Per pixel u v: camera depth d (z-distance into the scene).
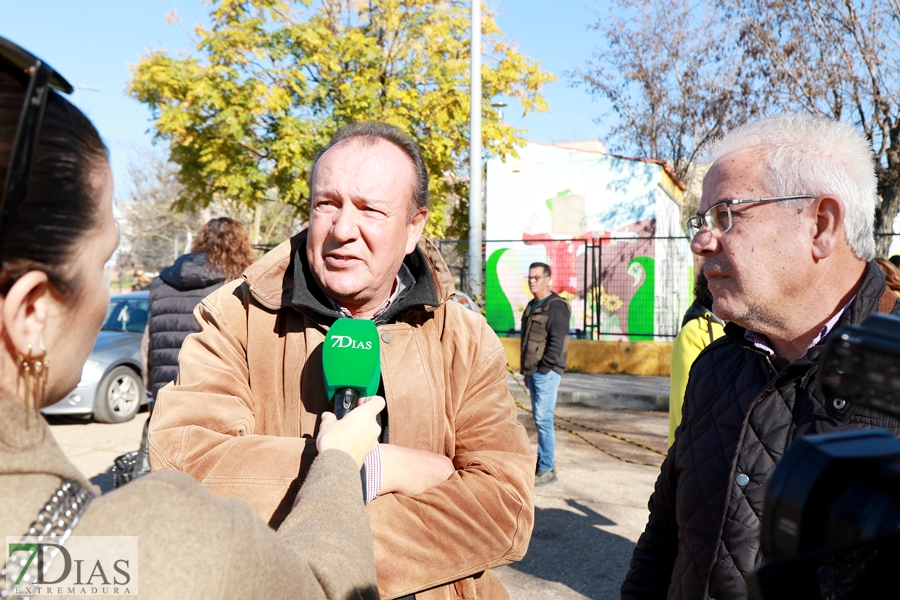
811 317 1.49
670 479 1.76
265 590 0.84
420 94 13.77
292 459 1.51
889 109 14.10
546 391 6.08
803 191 1.44
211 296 1.85
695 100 21.38
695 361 1.75
